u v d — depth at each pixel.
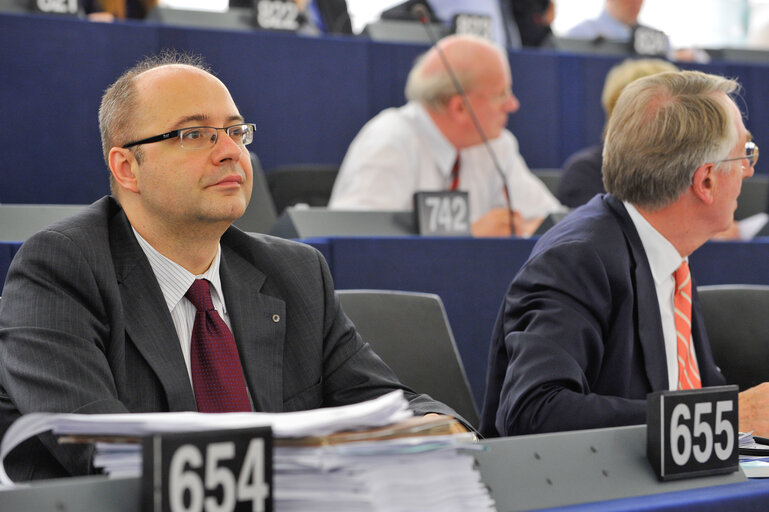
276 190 3.79
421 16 4.14
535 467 1.12
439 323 2.19
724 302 2.33
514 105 3.80
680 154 1.89
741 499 1.17
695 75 1.96
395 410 1.01
